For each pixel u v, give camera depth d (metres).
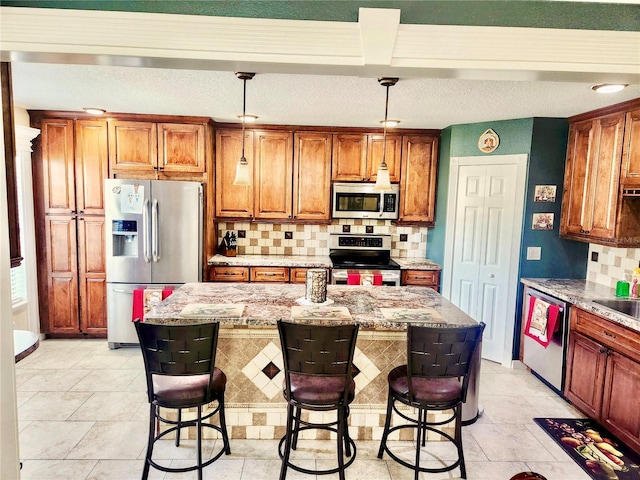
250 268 4.26
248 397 2.55
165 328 1.89
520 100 3.00
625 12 1.50
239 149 4.34
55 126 3.90
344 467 2.08
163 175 4.05
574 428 2.77
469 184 3.98
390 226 4.80
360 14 1.51
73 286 4.07
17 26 1.52
